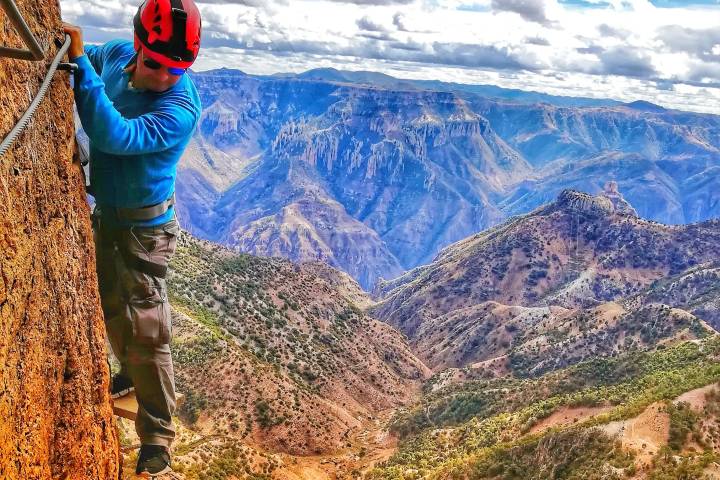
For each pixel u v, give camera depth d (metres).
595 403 104.81
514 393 142.25
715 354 122.50
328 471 112.94
